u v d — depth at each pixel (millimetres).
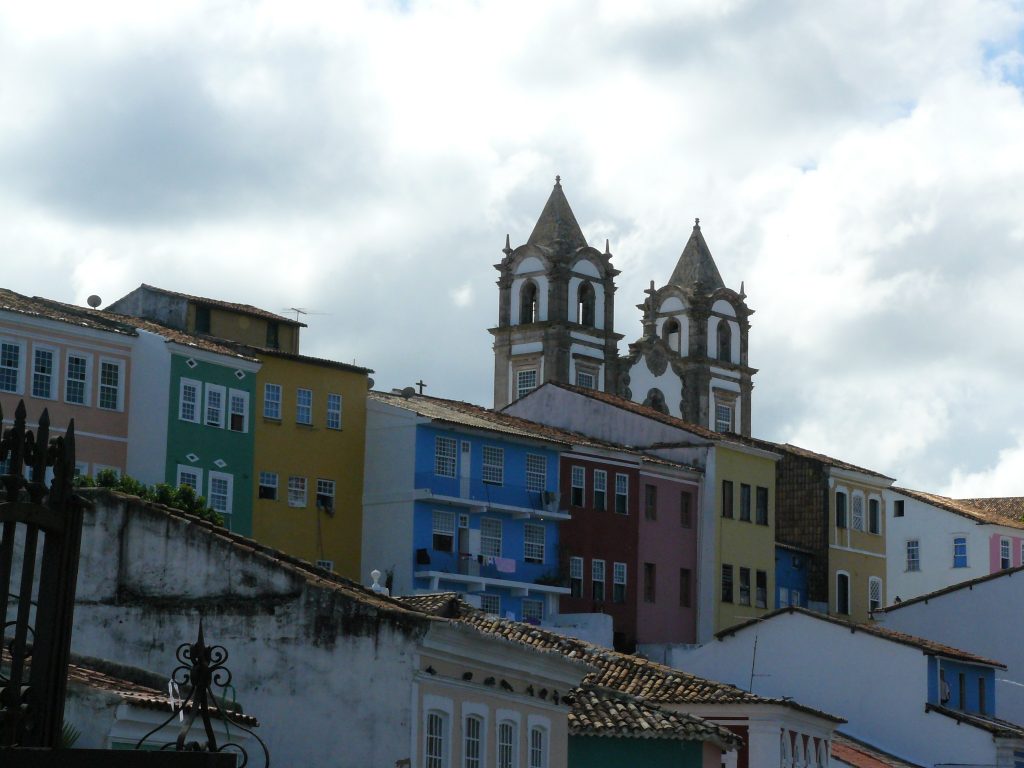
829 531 115688
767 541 108688
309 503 87312
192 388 80750
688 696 53375
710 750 48375
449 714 37250
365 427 90812
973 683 74875
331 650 36438
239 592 37031
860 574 118125
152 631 37156
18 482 16688
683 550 103438
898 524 126000
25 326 74500
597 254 155875
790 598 112750
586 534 97562
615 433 107688
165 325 87875
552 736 41812
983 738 69000
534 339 152500
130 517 37875
